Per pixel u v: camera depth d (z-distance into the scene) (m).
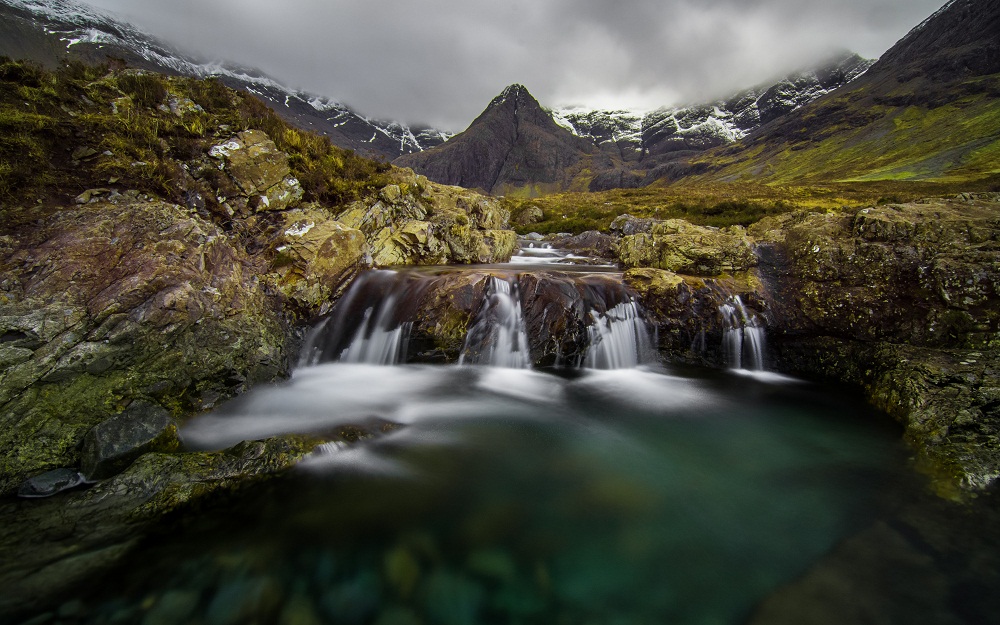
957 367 9.67
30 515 6.04
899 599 5.25
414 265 19.91
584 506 7.22
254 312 11.22
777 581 5.67
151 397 8.28
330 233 14.41
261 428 8.86
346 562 5.73
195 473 6.67
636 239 21.89
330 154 20.69
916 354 10.63
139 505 6.20
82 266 8.39
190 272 9.59
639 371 13.62
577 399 11.58
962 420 8.39
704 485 7.89
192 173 13.40
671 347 14.18
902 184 67.06
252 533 6.07
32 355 7.04
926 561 5.80
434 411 10.47
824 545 6.28
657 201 58.09
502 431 9.73
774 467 8.48
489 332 13.37
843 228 13.98
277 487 6.93
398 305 13.70
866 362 11.77
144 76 14.90
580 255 31.56
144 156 12.21
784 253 14.73
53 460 6.96
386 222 20.16
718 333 13.77
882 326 11.86
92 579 5.09
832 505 7.21
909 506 6.96
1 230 8.43
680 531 6.66
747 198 56.00
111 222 9.48
